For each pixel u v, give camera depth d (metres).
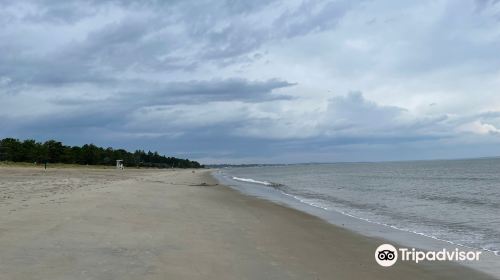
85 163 137.12
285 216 19.70
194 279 7.98
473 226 17.30
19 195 22.02
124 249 9.91
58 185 31.92
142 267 8.45
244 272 8.80
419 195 33.44
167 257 9.41
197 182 55.91
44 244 9.87
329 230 15.80
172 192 31.17
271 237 13.38
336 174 94.31
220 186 47.41
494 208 24.08
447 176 66.56
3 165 87.06
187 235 12.39
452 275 9.77
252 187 46.97
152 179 56.47
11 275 7.43
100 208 16.91
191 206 21.44
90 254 9.21
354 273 9.48
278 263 9.80
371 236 14.66
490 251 12.34
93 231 11.84
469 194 33.84
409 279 9.31
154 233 12.27
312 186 48.62
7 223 12.38
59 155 122.88
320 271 9.42
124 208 17.62
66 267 8.11
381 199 30.34
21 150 109.00
